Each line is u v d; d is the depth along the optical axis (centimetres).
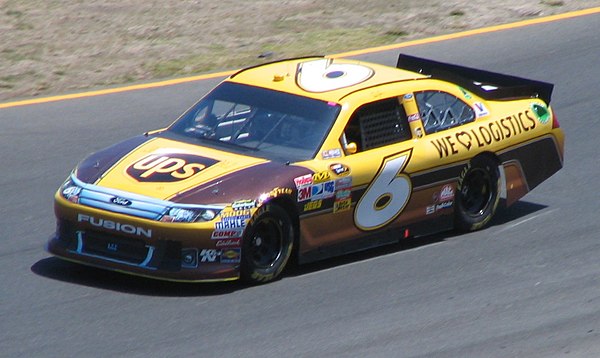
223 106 3684
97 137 4788
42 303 3133
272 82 3728
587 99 5353
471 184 3891
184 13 6681
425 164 3684
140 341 2892
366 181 3522
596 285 3366
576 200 4247
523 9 6719
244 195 3241
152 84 5488
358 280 3394
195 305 3136
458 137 3806
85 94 5328
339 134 3506
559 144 4134
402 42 6150
